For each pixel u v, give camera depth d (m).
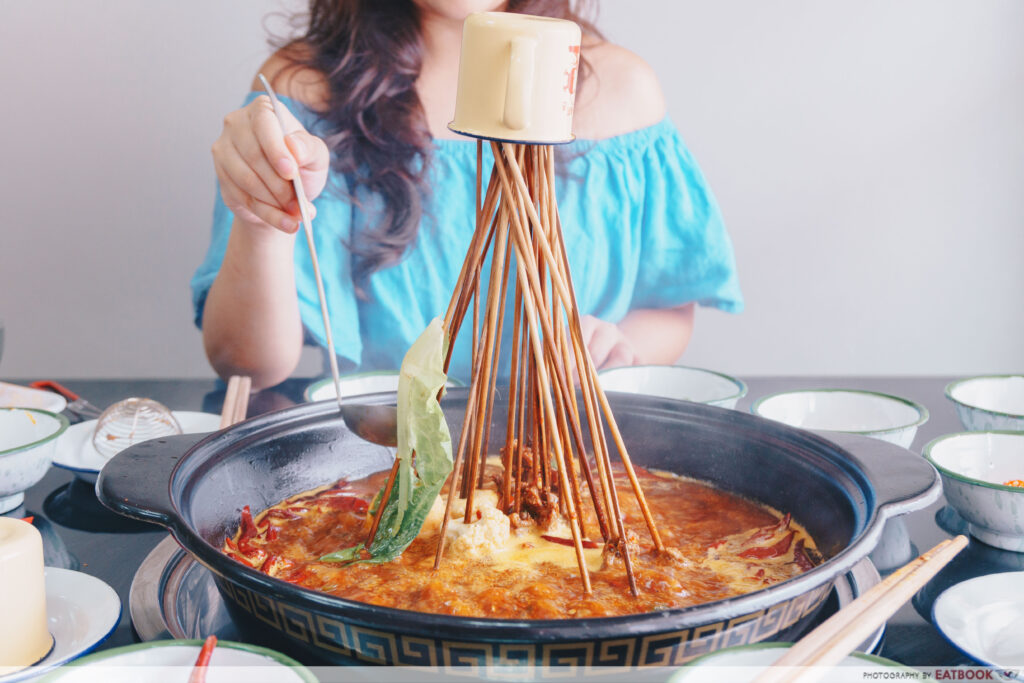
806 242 2.52
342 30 2.00
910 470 0.77
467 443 0.81
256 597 0.62
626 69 2.17
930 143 2.47
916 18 2.38
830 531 0.78
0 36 2.13
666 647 0.57
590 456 1.01
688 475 0.97
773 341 2.59
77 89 2.18
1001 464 1.01
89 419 1.31
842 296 2.56
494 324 0.74
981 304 2.58
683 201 2.16
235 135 1.04
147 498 0.69
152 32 2.16
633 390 1.33
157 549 0.87
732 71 2.38
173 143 2.24
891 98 2.43
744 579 0.75
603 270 2.15
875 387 1.53
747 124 2.42
